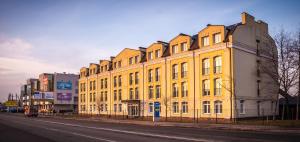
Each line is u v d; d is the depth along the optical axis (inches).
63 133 974.4
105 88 2760.8
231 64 1676.9
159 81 2123.5
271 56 1886.1
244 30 1785.2
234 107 1658.5
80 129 1135.0
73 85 4313.5
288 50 1690.5
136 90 2359.7
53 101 4138.8
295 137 779.4
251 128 1114.1
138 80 2331.4
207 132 964.6
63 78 4234.7
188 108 1898.4
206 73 1814.7
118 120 1948.8
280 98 2022.6
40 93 4215.1
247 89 1766.7
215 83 1763.0
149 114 2190.0
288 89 1763.0
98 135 878.4
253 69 1825.8
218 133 922.1
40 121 1840.6
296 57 1669.5
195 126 1307.8
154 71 2171.5
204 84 1824.6
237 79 1699.1
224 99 1692.9
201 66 1833.2
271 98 1919.3
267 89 1897.1
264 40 1931.6
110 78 2682.1
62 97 4200.3
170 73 2036.2
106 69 2778.1
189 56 1910.7
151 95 2199.8
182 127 1275.8
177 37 2009.1
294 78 1694.1
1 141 774.5
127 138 780.6
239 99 1700.3
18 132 1041.5
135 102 2303.2
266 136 812.0
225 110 1681.8
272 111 1927.9
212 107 1756.9
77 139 784.3
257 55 1865.2
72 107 4271.7
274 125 1218.0
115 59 2628.0
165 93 2063.2
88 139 776.9
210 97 1769.2
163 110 2071.9
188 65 1916.8
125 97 2461.9
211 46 1780.3
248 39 1809.8
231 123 1441.9
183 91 1951.3
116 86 2598.4
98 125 1406.3
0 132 1045.8
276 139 728.3
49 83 4461.1
